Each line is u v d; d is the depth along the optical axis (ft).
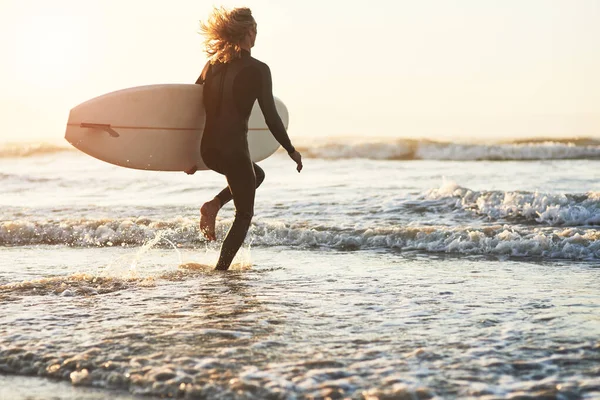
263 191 37.88
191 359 9.57
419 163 67.72
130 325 11.57
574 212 26.04
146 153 17.66
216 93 16.26
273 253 21.12
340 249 22.08
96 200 36.68
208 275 16.80
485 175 49.01
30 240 24.95
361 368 9.16
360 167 60.70
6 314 12.53
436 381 8.66
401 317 12.09
